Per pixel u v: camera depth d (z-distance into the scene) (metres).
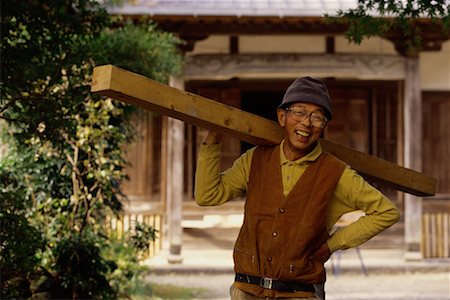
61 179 6.52
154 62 6.96
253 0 10.60
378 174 3.11
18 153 6.38
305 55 10.99
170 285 9.88
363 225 2.62
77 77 5.50
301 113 2.57
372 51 11.50
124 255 6.96
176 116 2.65
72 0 5.40
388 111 12.47
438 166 12.44
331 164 2.62
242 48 11.33
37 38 5.12
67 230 6.46
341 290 9.61
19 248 5.00
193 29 10.68
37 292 5.80
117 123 6.81
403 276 10.75
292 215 2.56
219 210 12.23
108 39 6.51
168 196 11.39
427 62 12.09
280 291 2.55
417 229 11.22
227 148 12.41
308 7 10.07
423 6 3.75
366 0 4.02
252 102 15.13
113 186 6.81
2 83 4.98
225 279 10.46
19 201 5.05
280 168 2.64
